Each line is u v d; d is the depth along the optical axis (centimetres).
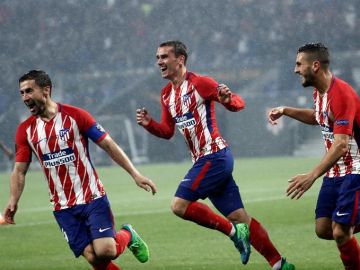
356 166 1295
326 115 1288
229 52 6212
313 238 1930
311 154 5178
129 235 1438
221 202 1490
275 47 6203
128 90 5647
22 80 1301
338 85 1275
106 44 6359
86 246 1326
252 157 5194
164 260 1730
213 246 1889
